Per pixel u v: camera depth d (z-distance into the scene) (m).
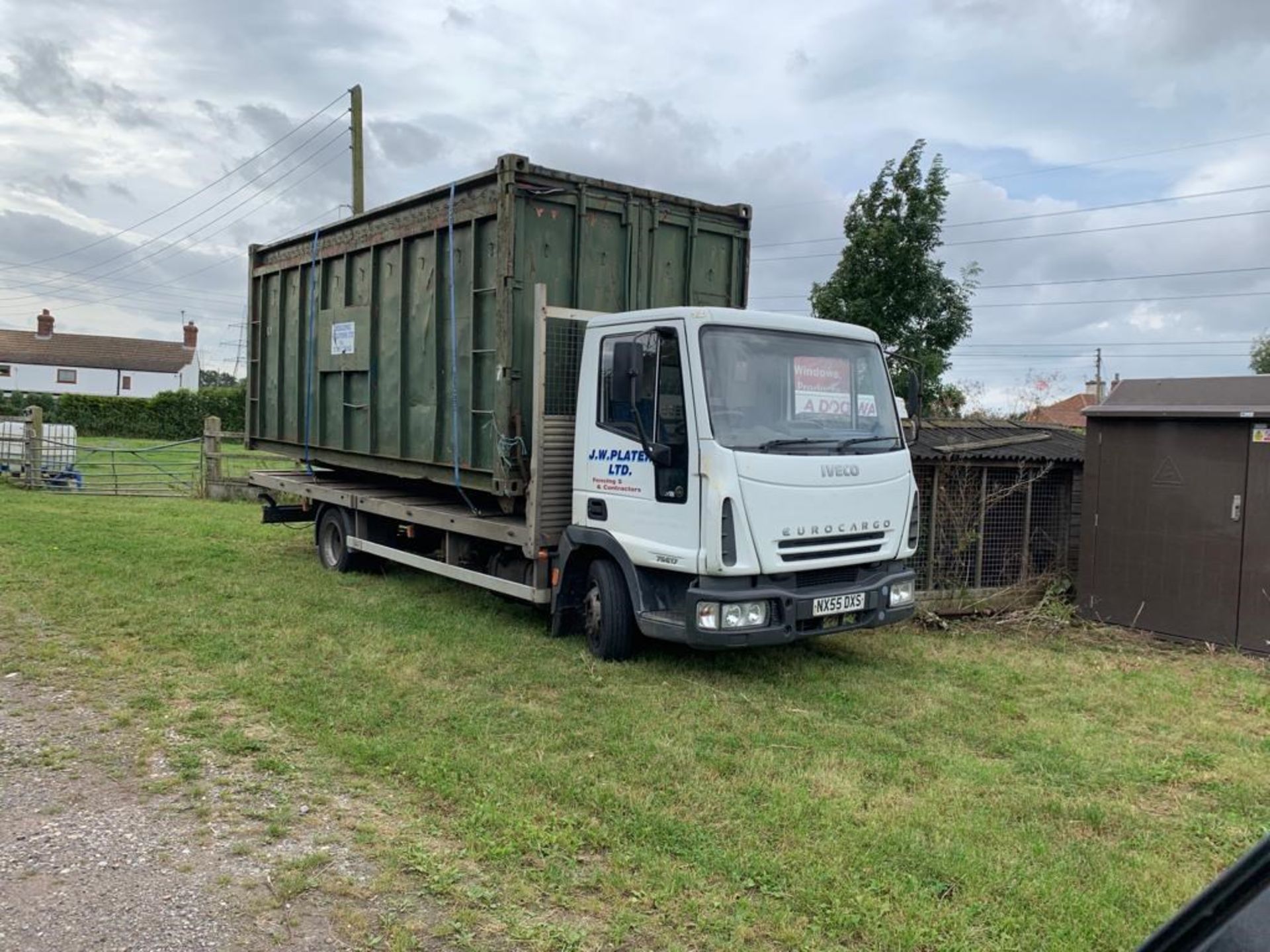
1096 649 8.00
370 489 10.42
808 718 5.75
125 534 12.75
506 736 5.30
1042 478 9.58
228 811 4.26
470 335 7.73
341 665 6.61
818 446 6.42
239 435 19.41
